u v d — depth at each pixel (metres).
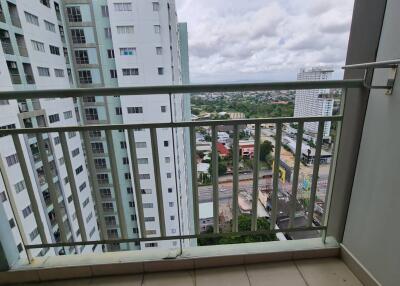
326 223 1.26
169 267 1.20
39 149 1.02
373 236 1.00
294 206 1.22
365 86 0.91
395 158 0.86
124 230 1.23
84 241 1.21
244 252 1.22
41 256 1.22
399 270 0.88
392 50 0.84
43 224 1.17
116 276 1.18
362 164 1.04
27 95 0.89
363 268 1.07
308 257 1.25
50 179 1.08
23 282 1.16
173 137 1.12
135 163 1.09
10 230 1.14
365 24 0.92
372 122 0.97
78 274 1.18
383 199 0.93
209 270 1.20
